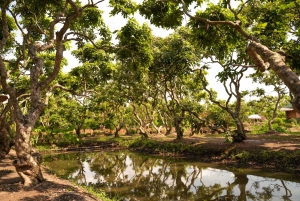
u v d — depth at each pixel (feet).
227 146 49.21
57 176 32.40
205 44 27.71
